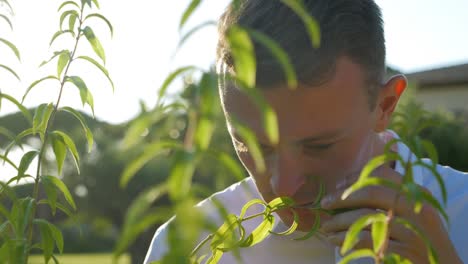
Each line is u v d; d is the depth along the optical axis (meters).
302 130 0.96
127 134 0.46
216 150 0.44
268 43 0.47
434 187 1.47
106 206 15.45
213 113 0.43
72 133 12.83
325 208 1.04
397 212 1.00
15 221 0.85
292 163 0.98
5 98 0.77
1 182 0.82
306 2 1.05
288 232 0.92
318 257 1.43
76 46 0.88
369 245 0.97
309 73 0.95
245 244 0.88
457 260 1.02
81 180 15.33
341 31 1.03
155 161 14.63
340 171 1.02
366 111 1.07
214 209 1.50
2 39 0.86
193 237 0.41
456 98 15.38
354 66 1.03
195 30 0.44
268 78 0.95
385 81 1.18
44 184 0.86
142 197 0.43
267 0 1.04
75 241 16.22
